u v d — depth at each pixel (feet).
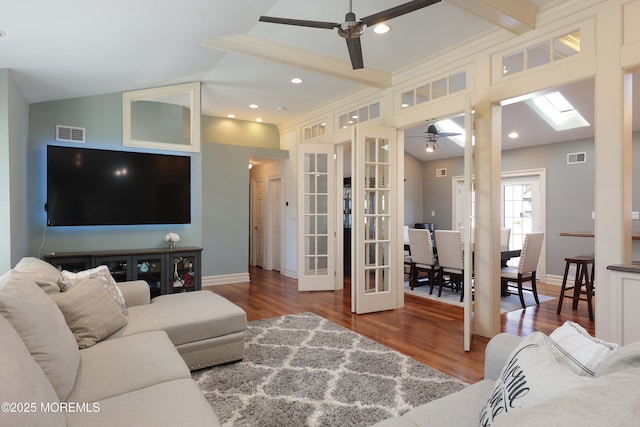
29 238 12.36
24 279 5.69
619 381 2.34
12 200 9.86
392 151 14.39
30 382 3.44
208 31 10.03
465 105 10.43
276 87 15.72
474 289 11.55
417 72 13.29
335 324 12.30
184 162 15.07
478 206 11.41
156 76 13.20
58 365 4.77
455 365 9.07
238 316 8.91
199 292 10.81
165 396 4.85
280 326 12.01
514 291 17.75
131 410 4.49
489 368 5.18
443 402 4.52
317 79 14.70
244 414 6.78
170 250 14.07
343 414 6.81
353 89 15.94
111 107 13.88
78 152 12.98
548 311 14.19
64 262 12.40
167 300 9.77
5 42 8.15
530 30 9.86
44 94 11.98
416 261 17.74
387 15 7.20
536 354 3.64
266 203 24.21
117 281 13.37
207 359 8.50
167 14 8.50
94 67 10.83
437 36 11.10
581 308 14.64
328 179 17.99
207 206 18.93
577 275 14.37
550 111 18.35
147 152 14.55
